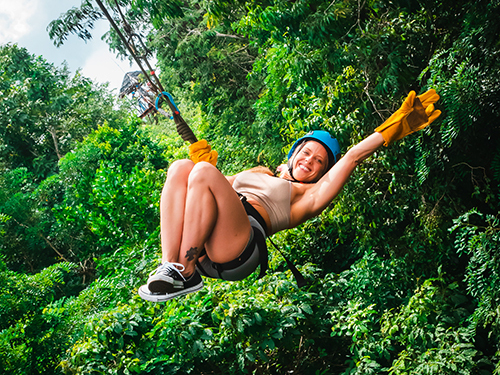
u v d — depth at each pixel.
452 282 6.23
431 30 5.95
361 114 6.20
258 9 6.39
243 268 2.16
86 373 6.06
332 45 5.86
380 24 5.95
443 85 4.94
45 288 9.89
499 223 5.14
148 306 6.81
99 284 8.86
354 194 6.40
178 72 16.56
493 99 4.84
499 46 4.59
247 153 13.75
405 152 6.18
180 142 25.28
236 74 15.05
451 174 6.05
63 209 13.05
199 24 14.76
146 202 10.92
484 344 5.49
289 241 7.73
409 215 6.88
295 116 7.04
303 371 6.86
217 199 2.04
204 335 6.18
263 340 6.17
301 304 6.40
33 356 8.19
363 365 5.72
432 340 5.42
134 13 7.79
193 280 2.04
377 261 6.70
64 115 23.75
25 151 23.36
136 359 6.10
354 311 6.35
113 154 15.76
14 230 16.61
